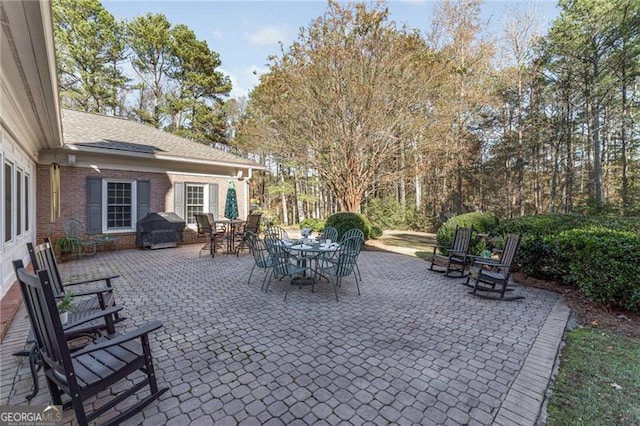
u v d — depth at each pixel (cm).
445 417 209
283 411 212
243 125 1434
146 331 213
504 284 470
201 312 403
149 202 963
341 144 1082
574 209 1291
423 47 1062
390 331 351
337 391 236
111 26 1788
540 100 1437
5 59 296
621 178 1346
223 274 613
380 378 255
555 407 222
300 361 281
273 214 2086
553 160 1504
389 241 1220
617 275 396
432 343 321
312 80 1013
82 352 184
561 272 521
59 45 1633
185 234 1039
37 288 172
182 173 1034
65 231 791
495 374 263
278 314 400
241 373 259
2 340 315
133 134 1059
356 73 993
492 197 1709
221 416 206
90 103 1781
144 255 816
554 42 1298
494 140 1625
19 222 568
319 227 1471
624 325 375
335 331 349
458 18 1380
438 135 1137
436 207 1828
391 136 1040
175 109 2052
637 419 209
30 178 680
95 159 862
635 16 1063
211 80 2097
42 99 411
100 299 319
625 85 1179
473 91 1351
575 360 291
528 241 570
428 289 529
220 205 1134
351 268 507
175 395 229
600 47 1181
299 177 1991
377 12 945
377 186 1269
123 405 219
